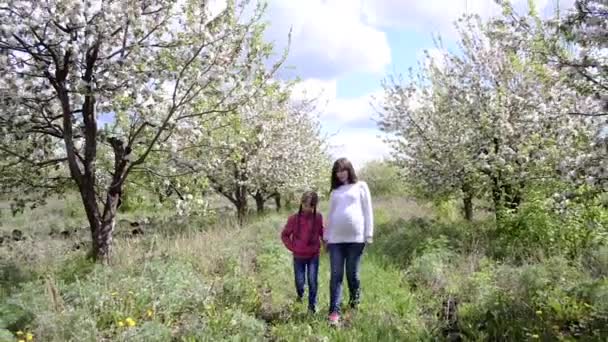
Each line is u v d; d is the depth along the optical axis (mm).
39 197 8953
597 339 4418
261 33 8320
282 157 17906
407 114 13938
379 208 19219
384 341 4789
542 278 5949
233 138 9164
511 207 10922
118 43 7816
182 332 5004
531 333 4645
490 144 11250
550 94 9180
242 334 4891
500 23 7902
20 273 7359
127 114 8078
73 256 8656
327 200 23812
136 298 5648
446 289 6410
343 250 5758
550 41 6438
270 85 8773
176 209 8422
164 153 8617
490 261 7531
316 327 5266
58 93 7449
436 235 9984
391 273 7645
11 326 4980
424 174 13383
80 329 4668
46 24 6895
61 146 8938
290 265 8008
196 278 6473
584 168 6188
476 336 4824
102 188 9383
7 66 7094
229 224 13664
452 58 11922
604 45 5418
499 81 11406
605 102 5562
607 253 6973
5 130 7555
